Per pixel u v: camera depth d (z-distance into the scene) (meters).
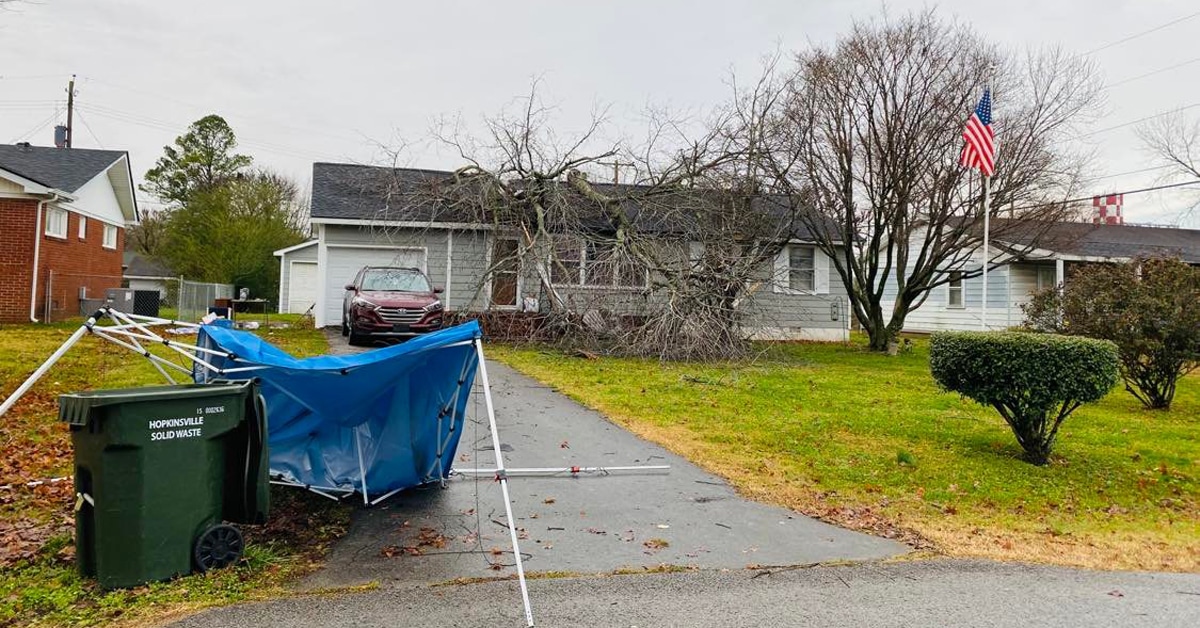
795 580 4.15
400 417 5.25
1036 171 16.14
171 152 48.56
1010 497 6.01
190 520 3.86
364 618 3.47
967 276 17.25
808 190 16.23
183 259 34.72
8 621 3.34
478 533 4.78
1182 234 28.20
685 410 8.98
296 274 31.31
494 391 9.95
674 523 5.13
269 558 4.18
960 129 15.73
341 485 5.32
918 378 12.53
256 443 4.04
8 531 4.50
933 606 3.82
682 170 16.17
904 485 6.26
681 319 13.09
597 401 9.37
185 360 11.34
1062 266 22.12
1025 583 4.20
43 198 17.55
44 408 7.91
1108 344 6.77
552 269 15.27
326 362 4.79
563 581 4.04
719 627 3.49
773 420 8.53
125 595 3.60
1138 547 4.95
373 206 17.86
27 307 17.41
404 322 13.94
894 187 16.19
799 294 20.02
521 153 15.79
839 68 16.03
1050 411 7.18
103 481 3.62
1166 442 8.15
